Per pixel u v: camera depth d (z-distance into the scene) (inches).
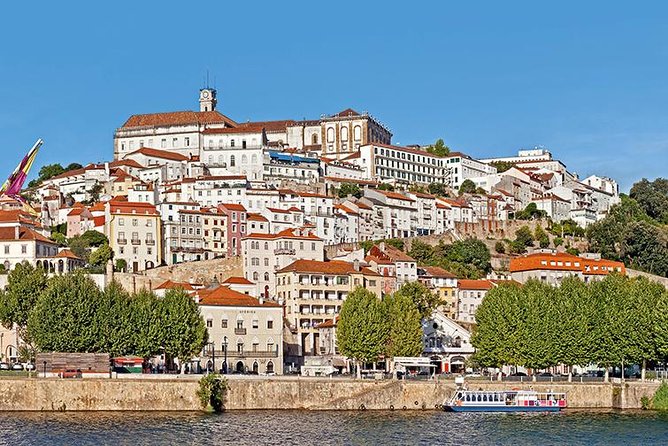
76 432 6127.0
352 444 5949.8
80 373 7258.9
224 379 7322.8
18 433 6077.8
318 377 7741.1
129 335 7746.1
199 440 5940.0
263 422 6707.7
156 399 7170.3
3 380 6988.2
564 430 6619.1
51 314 7608.3
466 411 7608.3
